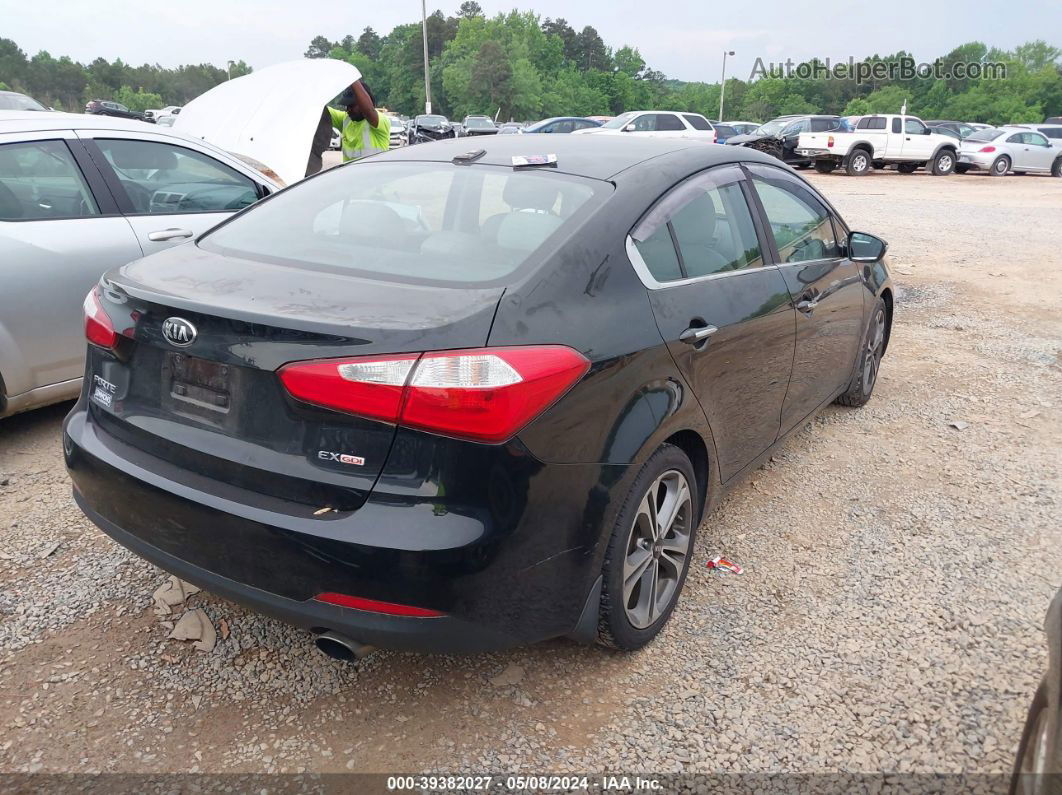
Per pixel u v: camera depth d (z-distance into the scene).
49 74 133.50
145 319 2.31
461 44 116.62
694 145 3.33
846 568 3.27
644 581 2.67
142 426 2.36
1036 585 3.15
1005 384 5.57
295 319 2.03
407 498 2.00
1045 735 1.67
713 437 2.92
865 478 4.09
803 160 24.80
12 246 3.95
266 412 2.12
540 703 2.50
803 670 2.65
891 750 2.33
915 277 9.08
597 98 122.94
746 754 2.32
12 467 3.99
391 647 2.09
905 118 24.64
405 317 2.05
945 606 3.01
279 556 2.08
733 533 3.53
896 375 5.74
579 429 2.20
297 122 7.79
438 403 1.96
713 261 3.00
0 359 3.94
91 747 2.29
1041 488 4.00
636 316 2.45
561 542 2.22
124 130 4.61
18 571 3.10
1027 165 26.06
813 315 3.66
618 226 2.55
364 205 2.86
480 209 2.70
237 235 2.84
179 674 2.58
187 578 2.30
